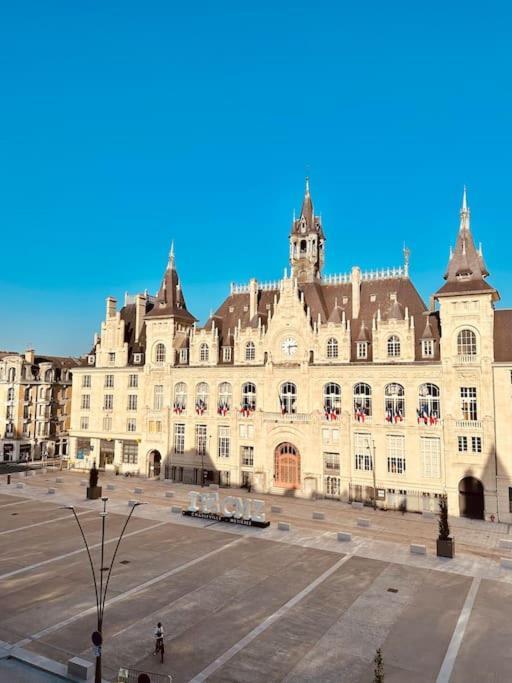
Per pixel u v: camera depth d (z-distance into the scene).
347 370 71.69
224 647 30.12
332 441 71.88
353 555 47.38
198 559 45.59
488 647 30.42
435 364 65.81
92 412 95.62
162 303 90.62
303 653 29.52
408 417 67.19
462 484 64.62
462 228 67.38
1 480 84.12
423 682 26.72
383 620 33.88
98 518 59.53
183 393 85.94
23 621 33.25
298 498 72.50
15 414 108.88
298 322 76.50
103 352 95.50
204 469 82.12
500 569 44.00
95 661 27.69
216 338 83.88
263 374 78.00
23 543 49.62
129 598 36.97
